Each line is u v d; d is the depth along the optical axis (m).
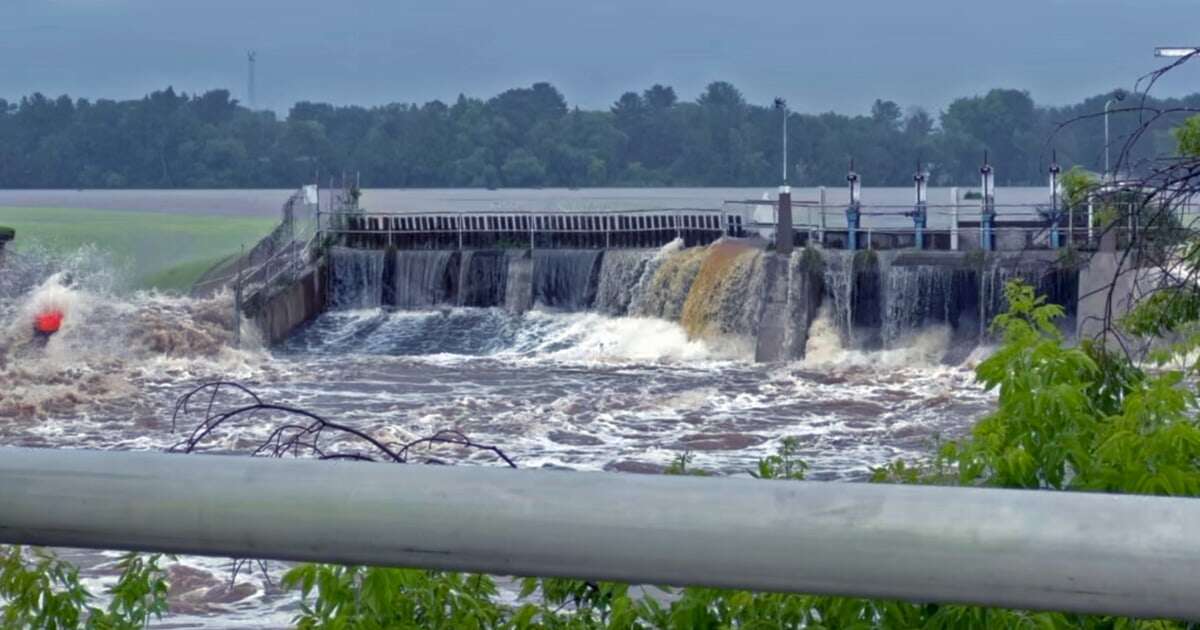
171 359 52.78
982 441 6.64
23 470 2.33
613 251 58.03
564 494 2.22
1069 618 5.41
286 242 63.03
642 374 48.94
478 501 2.22
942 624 5.65
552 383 47.28
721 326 52.94
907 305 50.00
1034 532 2.06
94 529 2.35
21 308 56.47
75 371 49.88
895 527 2.11
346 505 2.26
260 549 2.32
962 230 51.69
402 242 63.44
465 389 46.25
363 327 59.53
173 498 2.28
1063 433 6.60
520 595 6.71
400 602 6.03
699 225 59.19
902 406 41.06
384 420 39.50
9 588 6.44
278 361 54.19
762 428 37.94
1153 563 2.03
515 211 62.62
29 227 83.00
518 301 59.28
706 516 2.17
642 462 33.62
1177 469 6.26
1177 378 7.09
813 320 51.56
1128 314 10.35
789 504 2.15
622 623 6.18
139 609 6.77
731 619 6.07
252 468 2.33
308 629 6.05
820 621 6.01
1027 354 6.77
